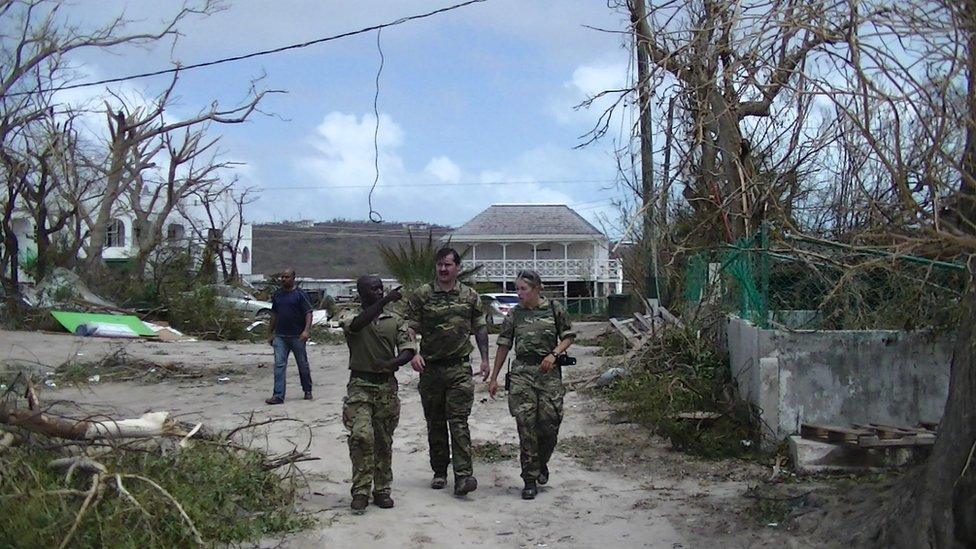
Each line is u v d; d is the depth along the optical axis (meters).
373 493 7.16
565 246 51.03
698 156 8.62
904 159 4.68
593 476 8.14
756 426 8.61
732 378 10.26
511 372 7.61
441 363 7.46
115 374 15.12
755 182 8.20
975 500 4.91
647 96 6.46
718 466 8.32
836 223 8.93
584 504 7.23
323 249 96.06
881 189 6.27
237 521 6.25
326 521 6.69
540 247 51.75
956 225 4.92
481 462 8.77
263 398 12.75
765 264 8.77
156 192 35.59
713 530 6.39
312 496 7.44
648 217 10.78
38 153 27.70
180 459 6.57
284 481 7.49
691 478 7.95
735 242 10.35
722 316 11.48
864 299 8.82
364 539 6.32
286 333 12.33
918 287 7.80
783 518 6.42
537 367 7.57
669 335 12.30
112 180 30.69
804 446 7.71
